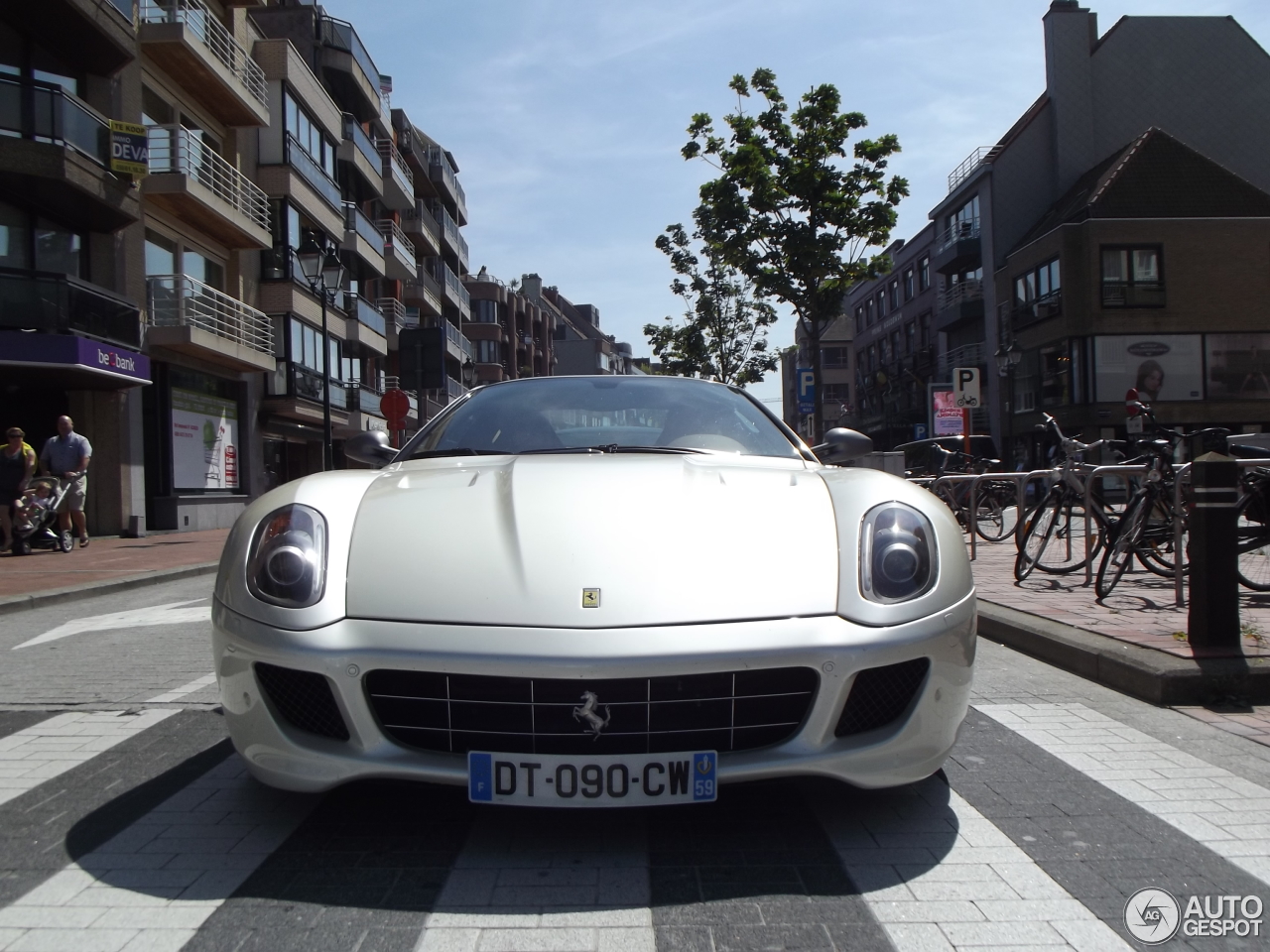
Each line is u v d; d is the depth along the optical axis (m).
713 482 2.94
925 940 1.96
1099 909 2.10
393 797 2.79
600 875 2.27
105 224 17.78
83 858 2.40
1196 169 30.20
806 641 2.33
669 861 2.35
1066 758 3.18
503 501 2.77
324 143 29.58
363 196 35.97
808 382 19.48
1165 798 2.79
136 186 17.97
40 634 6.55
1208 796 2.81
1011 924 2.03
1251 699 3.88
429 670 2.28
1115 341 29.03
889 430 49.03
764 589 2.43
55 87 15.62
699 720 2.33
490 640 2.28
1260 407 29.14
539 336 80.56
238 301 22.58
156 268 20.14
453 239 51.16
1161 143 30.95
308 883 2.24
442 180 48.12
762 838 2.49
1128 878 2.26
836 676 2.34
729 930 2.00
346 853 2.41
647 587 2.39
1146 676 3.95
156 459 20.41
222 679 2.52
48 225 16.97
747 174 18.92
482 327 67.94
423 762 2.32
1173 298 29.14
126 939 1.98
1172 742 3.37
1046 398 30.95
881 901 2.13
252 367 22.94
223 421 23.17
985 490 10.55
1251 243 29.28
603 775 2.26
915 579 2.52
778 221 19.16
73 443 14.14
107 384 17.45
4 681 4.75
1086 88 34.84
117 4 17.22
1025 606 5.70
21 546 13.30
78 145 16.09
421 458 3.57
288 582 2.46
